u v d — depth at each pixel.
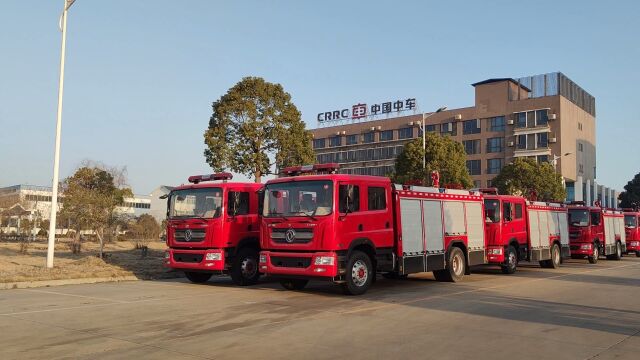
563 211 23.78
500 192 48.88
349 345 7.35
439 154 37.44
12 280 14.21
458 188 17.27
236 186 14.62
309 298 12.05
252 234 14.80
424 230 14.84
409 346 7.32
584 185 73.44
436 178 19.25
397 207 13.88
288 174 13.84
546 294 13.09
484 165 72.19
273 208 12.76
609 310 10.67
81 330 8.21
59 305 10.73
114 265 18.78
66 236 45.31
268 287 14.41
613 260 29.27
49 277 14.98
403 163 38.53
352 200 12.37
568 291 13.77
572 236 26.00
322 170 13.05
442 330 8.41
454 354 6.89
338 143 90.56
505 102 71.31
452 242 15.98
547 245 21.70
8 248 30.78
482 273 19.45
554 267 22.27
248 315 9.65
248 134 22.80
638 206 73.31
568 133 68.94
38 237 44.44
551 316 9.83
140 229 44.41
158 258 23.44
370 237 12.86
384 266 13.45
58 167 17.80
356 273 12.48
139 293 12.83
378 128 84.81
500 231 18.30
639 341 7.78
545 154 67.06
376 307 10.68
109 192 29.03
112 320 9.07
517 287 14.56
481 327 8.69
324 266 11.78
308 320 9.18
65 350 6.92
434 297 12.29
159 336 7.82
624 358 6.77
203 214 14.45
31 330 8.20
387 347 7.25
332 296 12.41
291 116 23.91
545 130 67.19
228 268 14.34
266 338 7.74
